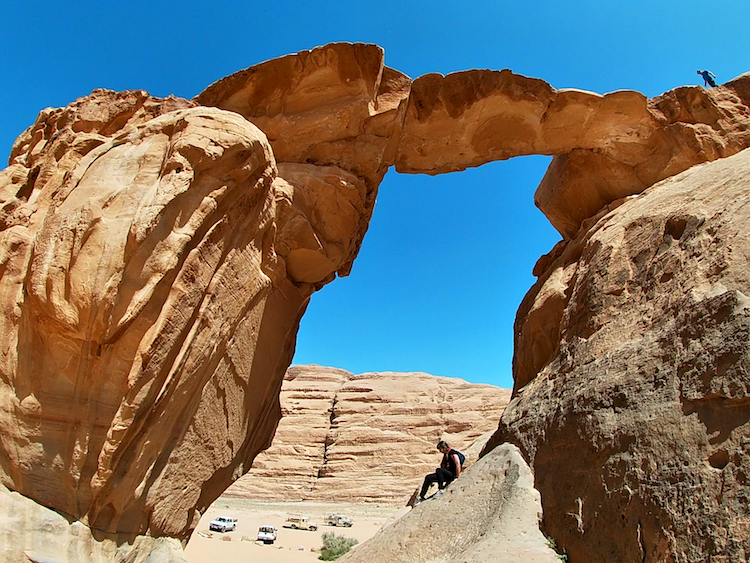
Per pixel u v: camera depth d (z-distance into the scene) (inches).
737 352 170.4
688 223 242.5
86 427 230.1
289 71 351.3
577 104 380.5
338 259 380.2
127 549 243.9
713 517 153.0
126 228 237.3
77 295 227.3
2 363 231.9
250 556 618.5
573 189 414.9
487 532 205.0
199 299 260.4
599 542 183.0
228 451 323.0
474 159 411.2
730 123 382.0
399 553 223.0
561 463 218.5
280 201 329.1
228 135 263.1
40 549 213.2
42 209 266.8
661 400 189.9
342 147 368.8
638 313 235.5
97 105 307.0
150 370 234.4
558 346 284.7
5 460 225.1
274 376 380.5
